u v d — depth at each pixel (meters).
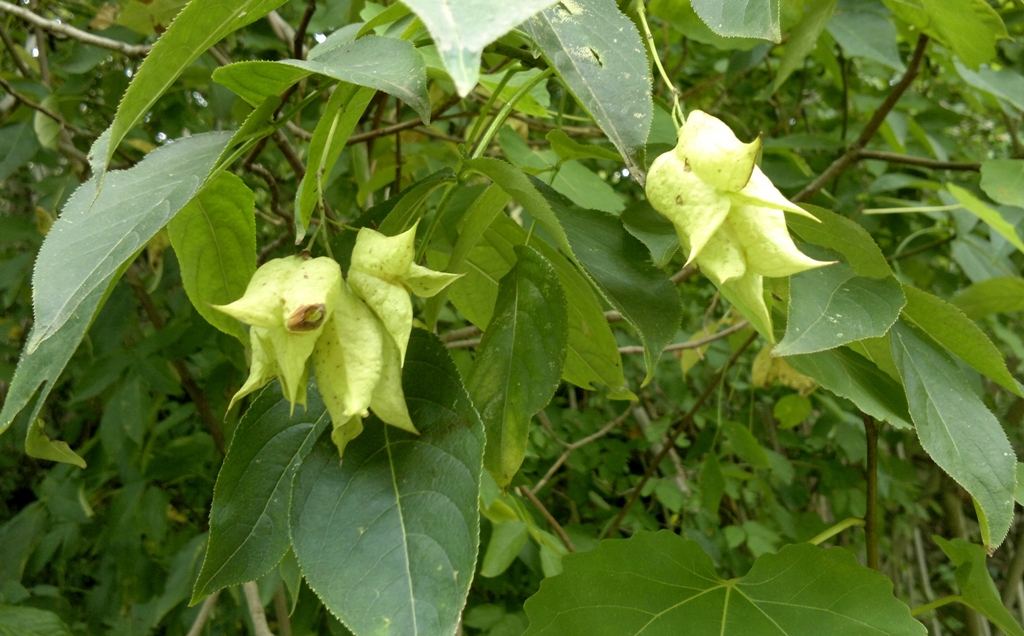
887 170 0.64
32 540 0.68
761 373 0.58
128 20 0.46
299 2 0.61
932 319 0.28
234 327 0.30
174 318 0.58
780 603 0.28
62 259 0.20
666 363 0.75
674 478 0.77
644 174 0.22
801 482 0.84
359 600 0.21
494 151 0.59
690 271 0.43
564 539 0.46
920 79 0.67
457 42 0.14
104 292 0.23
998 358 0.27
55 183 0.59
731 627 0.27
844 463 0.81
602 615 0.28
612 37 0.23
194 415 0.80
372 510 0.22
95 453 0.61
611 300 0.24
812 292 0.25
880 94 0.63
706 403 0.79
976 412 0.27
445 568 0.21
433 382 0.24
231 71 0.23
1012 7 0.53
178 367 0.52
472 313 0.34
